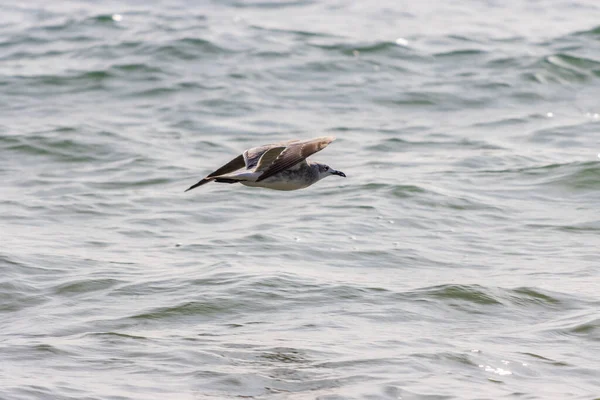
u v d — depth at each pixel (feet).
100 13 126.00
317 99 89.30
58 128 78.28
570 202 60.90
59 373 36.19
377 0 136.87
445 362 37.42
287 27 115.96
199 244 53.01
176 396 34.32
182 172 68.69
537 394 34.78
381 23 120.26
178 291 45.11
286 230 55.26
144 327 41.19
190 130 79.97
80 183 66.08
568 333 40.65
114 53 102.22
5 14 127.85
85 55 102.01
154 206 61.05
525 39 109.91
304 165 38.01
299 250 51.80
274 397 34.35
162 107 86.48
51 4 135.03
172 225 57.26
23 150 73.36
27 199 62.03
